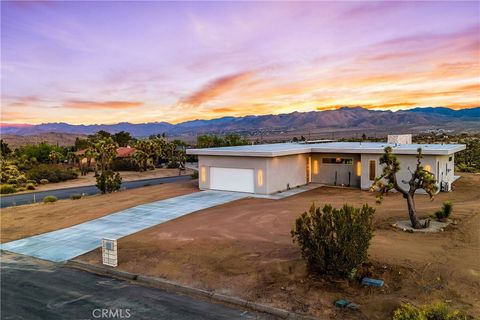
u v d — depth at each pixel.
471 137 69.19
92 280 11.29
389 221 14.77
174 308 9.07
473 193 22.36
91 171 59.59
